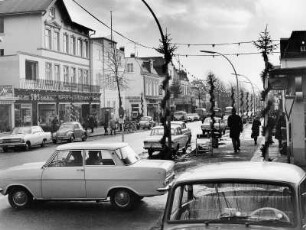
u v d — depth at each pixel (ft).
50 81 156.15
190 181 16.66
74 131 122.01
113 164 35.78
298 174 17.16
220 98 351.46
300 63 86.22
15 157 85.61
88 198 36.09
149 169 35.12
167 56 71.87
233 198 16.28
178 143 79.77
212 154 74.95
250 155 72.64
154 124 201.77
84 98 179.73
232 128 78.02
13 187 37.22
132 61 258.98
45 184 36.50
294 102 53.78
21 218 34.06
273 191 15.90
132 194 35.55
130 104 255.09
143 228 30.55
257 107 331.77
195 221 16.16
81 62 187.32
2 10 161.27
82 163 36.22
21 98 138.21
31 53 159.12
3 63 144.25
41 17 158.40
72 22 178.40
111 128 153.79
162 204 38.24
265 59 67.87
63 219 33.53
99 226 31.30
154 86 282.15
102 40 203.72
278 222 15.38
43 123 149.18
